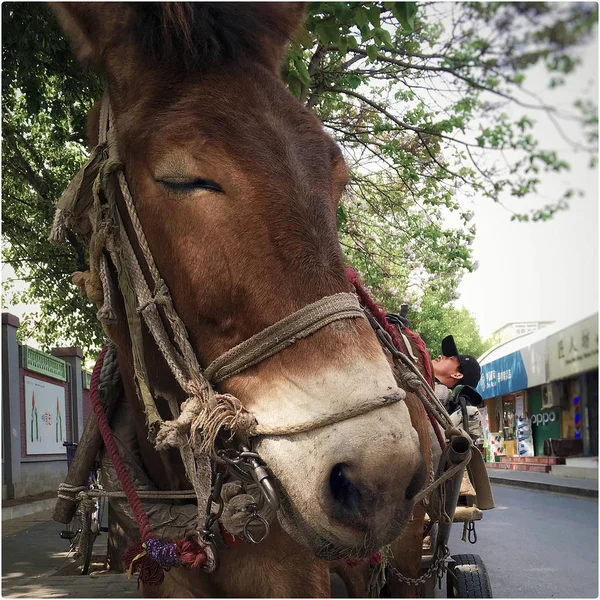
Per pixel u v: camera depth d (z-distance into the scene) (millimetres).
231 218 1767
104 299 2109
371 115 8500
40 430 14969
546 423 13711
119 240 2074
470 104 5242
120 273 2082
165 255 1893
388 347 2889
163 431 1811
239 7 2066
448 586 4137
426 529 3838
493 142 3352
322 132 2029
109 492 2406
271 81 1980
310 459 1567
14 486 12852
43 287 10141
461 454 2857
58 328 12914
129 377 2320
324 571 2377
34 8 5750
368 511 1515
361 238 9305
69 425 17375
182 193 1818
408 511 1605
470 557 4074
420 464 1567
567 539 7773
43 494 14195
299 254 1731
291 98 2010
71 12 2061
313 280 1717
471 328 10078
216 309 1797
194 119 1827
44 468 14930
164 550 2008
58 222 2158
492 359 13141
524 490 12938
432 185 7926
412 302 10070
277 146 1829
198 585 2342
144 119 1900
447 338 4871
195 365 1818
